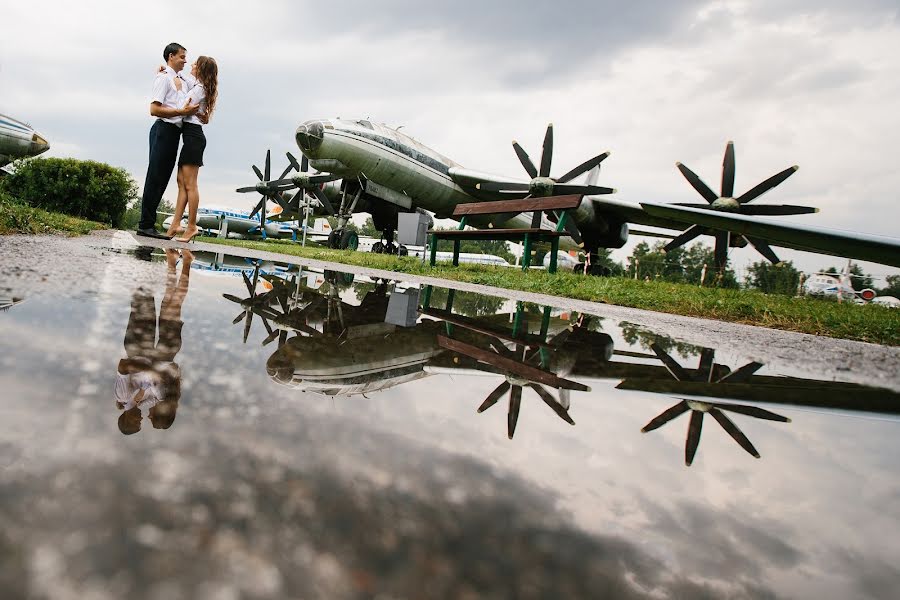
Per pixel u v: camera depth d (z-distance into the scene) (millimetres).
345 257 10750
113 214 24500
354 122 15461
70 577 236
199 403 579
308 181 17062
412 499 409
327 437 529
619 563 353
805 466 663
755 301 5848
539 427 700
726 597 325
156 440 449
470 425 660
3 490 323
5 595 211
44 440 414
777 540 433
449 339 1677
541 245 22062
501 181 16422
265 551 296
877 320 4285
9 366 619
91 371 644
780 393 1259
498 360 1348
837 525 478
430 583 287
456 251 9672
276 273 4273
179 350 860
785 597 333
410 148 16438
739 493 541
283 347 1058
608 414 840
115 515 312
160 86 5184
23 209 5848
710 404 1020
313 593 258
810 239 5707
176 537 297
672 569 355
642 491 511
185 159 5551
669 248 12969
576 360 1517
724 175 12609
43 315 1017
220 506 346
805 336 3650
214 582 253
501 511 414
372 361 1084
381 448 521
